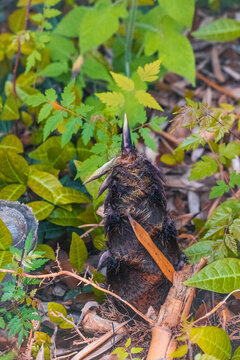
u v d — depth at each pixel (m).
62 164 1.10
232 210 0.95
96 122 0.98
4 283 0.86
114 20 1.13
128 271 0.85
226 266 0.87
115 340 0.89
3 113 1.16
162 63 1.14
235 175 0.96
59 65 1.22
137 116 0.97
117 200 0.81
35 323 0.90
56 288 0.98
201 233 1.01
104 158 0.94
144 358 0.87
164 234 0.84
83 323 0.91
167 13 1.11
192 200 1.14
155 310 0.87
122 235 0.82
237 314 0.93
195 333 0.81
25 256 0.85
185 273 0.87
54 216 1.03
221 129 0.92
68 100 0.96
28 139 1.21
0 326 0.86
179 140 1.20
